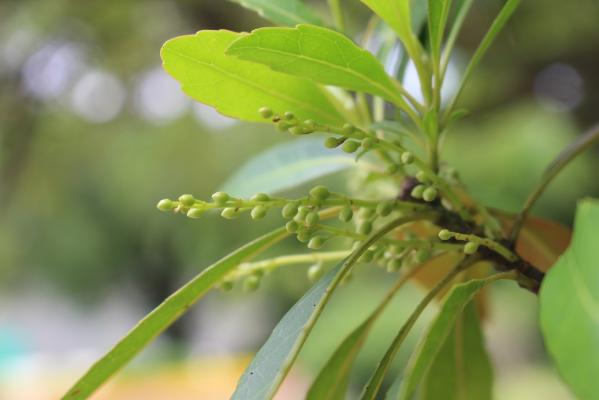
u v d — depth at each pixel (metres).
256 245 0.76
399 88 0.80
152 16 3.57
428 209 0.76
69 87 3.85
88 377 0.74
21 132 3.86
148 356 5.79
